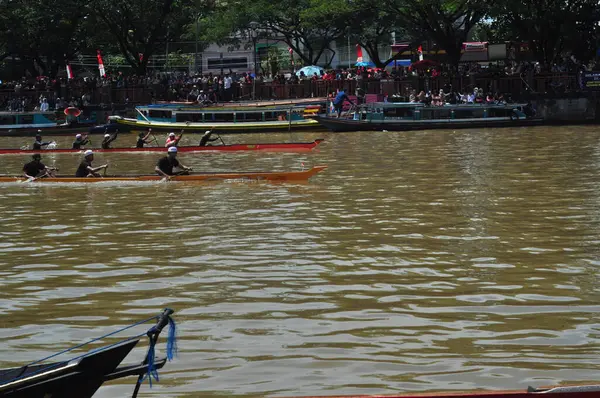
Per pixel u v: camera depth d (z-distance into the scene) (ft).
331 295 42.06
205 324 37.93
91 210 69.92
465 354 33.58
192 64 264.72
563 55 201.87
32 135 177.78
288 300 41.32
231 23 221.05
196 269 47.83
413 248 52.06
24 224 63.93
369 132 160.76
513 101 171.22
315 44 262.06
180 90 197.36
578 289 42.27
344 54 267.18
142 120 173.99
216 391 30.66
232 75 208.33
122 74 240.12
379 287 43.32
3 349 35.29
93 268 48.70
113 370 24.52
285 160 109.60
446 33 185.88
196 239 56.34
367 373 31.89
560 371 31.63
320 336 36.01
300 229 59.00
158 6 217.97
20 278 46.70
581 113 167.94
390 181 84.07
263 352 34.24
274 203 71.31
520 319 37.73
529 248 51.47
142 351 35.01
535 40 183.01
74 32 228.43
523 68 174.19
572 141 126.52
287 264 48.57
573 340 34.86
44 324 38.47
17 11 212.02
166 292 43.19
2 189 84.02
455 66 184.34
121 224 62.85
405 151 118.01
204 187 82.48
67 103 192.03
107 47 244.83
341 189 79.00
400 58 223.92
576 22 178.50
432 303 40.42
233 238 56.29
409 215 63.62
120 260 50.57
